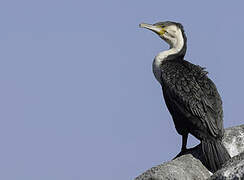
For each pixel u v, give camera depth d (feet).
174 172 35.19
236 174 30.30
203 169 38.70
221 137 40.70
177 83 42.98
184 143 43.24
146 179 35.01
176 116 43.06
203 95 41.83
